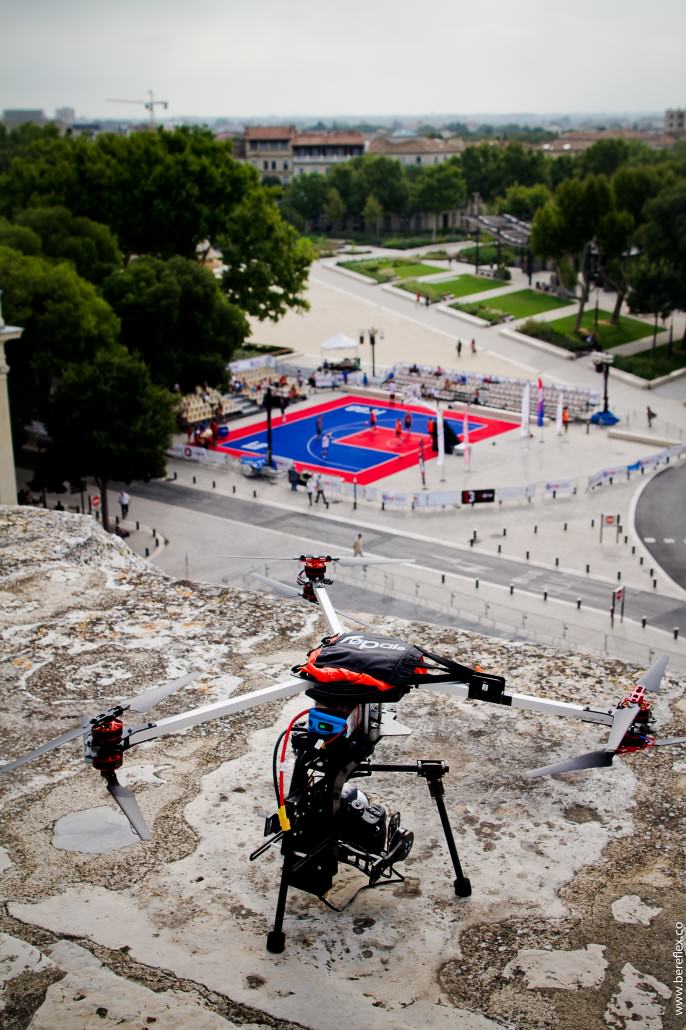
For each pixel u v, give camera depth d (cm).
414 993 644
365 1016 627
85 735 649
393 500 6288
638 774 825
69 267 6369
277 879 745
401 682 646
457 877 717
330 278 15175
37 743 897
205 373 7456
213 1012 634
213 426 7662
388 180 19888
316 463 7188
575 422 8175
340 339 9525
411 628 1069
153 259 7450
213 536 5784
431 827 789
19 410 5822
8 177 8838
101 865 762
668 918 688
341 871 759
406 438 7769
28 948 687
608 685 938
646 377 9538
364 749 681
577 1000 633
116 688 971
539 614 4712
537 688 939
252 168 9256
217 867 757
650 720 682
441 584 5066
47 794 840
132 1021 628
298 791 677
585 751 855
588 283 11081
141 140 8956
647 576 5178
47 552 1295
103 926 705
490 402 8762
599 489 6544
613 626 4588
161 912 716
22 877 753
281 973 661
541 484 6456
